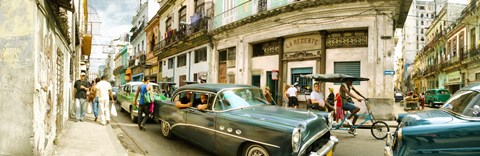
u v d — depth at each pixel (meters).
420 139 3.23
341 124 7.61
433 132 3.18
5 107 3.77
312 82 12.98
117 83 54.09
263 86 15.52
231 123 4.92
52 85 5.28
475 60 23.44
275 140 4.21
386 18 11.26
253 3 15.77
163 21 28.33
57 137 5.90
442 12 36.44
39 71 4.13
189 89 6.30
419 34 64.31
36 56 3.93
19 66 3.79
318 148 4.73
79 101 8.73
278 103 14.37
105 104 8.48
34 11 3.85
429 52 41.16
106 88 8.52
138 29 37.28
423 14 64.56
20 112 3.79
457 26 28.23
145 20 35.28
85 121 8.80
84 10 18.38
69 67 9.19
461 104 3.88
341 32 12.41
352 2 11.66
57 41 5.95
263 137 4.36
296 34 13.58
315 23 12.71
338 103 8.07
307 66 13.27
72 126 7.73
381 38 11.26
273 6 14.45
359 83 11.79
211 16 19.55
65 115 7.90
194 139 5.82
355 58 11.96
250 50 16.44
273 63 15.02
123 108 11.81
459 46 28.14
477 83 4.23
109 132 7.28
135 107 9.42
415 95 21.70
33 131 3.82
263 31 15.20
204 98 5.80
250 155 4.66
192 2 22.05
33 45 3.84
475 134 3.03
